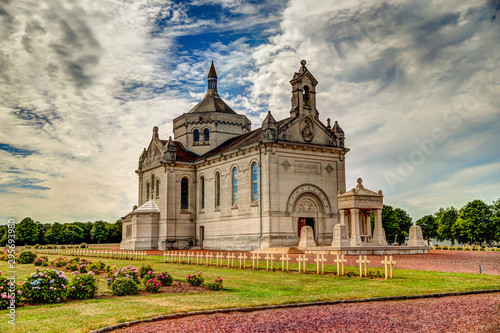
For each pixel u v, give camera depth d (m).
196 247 69.31
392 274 24.58
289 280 25.06
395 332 13.09
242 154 60.16
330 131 60.94
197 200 70.88
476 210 77.69
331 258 38.34
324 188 58.91
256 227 56.00
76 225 141.25
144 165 79.81
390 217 93.50
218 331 13.33
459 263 33.47
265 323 14.20
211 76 82.56
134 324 14.42
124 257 52.03
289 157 56.47
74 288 19.70
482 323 14.00
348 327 13.66
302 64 59.69
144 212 70.62
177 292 21.81
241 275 28.30
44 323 14.41
